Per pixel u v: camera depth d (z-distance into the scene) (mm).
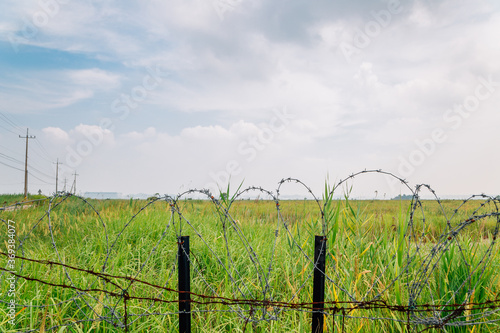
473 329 2879
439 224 7453
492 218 7434
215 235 5414
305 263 4383
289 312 3457
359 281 3850
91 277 3834
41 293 3422
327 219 4812
